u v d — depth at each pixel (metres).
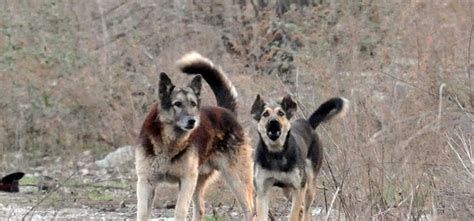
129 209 16.25
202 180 13.73
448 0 19.97
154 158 12.75
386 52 19.47
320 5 22.56
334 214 13.02
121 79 23.05
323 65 19.30
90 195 17.34
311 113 15.83
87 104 23.09
